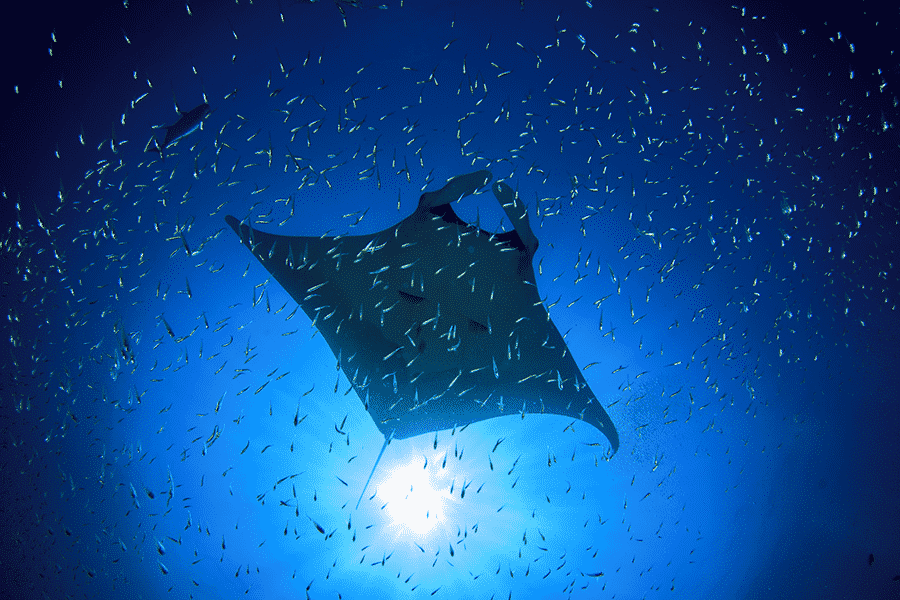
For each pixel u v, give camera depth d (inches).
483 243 126.0
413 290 128.4
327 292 130.0
